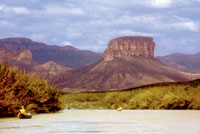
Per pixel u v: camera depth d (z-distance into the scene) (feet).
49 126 82.43
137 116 122.01
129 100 232.53
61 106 177.99
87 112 165.68
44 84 153.38
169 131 70.64
